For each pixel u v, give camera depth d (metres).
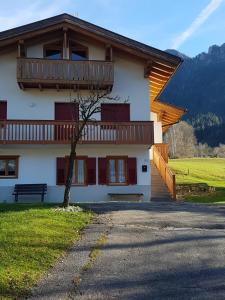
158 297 7.31
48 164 24.58
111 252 10.02
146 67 25.22
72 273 8.47
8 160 24.47
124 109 25.59
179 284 7.96
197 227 13.08
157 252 10.09
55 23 24.27
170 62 24.80
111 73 24.25
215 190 34.28
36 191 23.92
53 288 7.64
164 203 19.91
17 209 15.09
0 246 9.58
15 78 25.03
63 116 25.11
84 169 24.84
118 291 7.57
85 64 24.16
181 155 107.19
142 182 25.08
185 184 33.66
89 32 24.55
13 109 24.84
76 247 10.37
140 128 24.39
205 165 62.47
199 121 147.62
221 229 12.80
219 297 7.31
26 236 10.60
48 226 12.02
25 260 8.88
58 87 24.55
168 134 103.44
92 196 24.67
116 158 25.12
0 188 24.19
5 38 23.81
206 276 8.42
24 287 7.53
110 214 15.24
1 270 8.08
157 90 29.17
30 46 25.38
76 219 13.57
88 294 7.41
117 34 24.70
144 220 14.11
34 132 23.62
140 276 8.38
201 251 10.21
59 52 25.73
